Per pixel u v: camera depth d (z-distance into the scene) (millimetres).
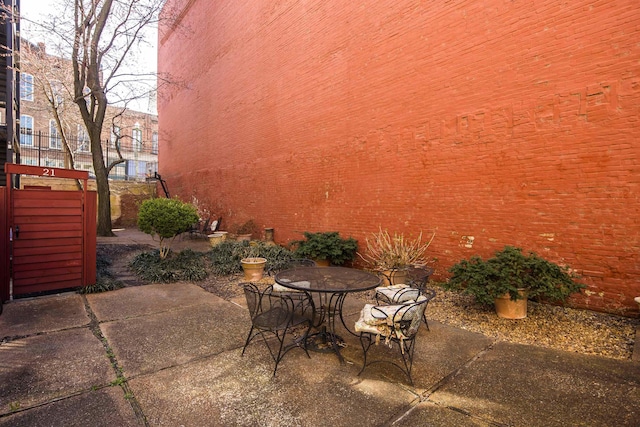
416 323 2748
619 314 3918
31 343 3463
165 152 19078
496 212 4977
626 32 3848
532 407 2414
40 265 5121
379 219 6691
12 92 9391
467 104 5316
